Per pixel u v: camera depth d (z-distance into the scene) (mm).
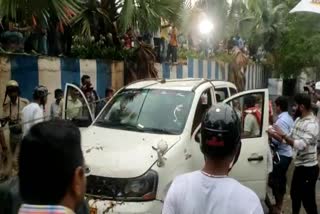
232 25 20688
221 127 2123
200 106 5879
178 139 5332
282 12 26078
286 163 6688
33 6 6461
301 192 5773
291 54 26281
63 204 1364
